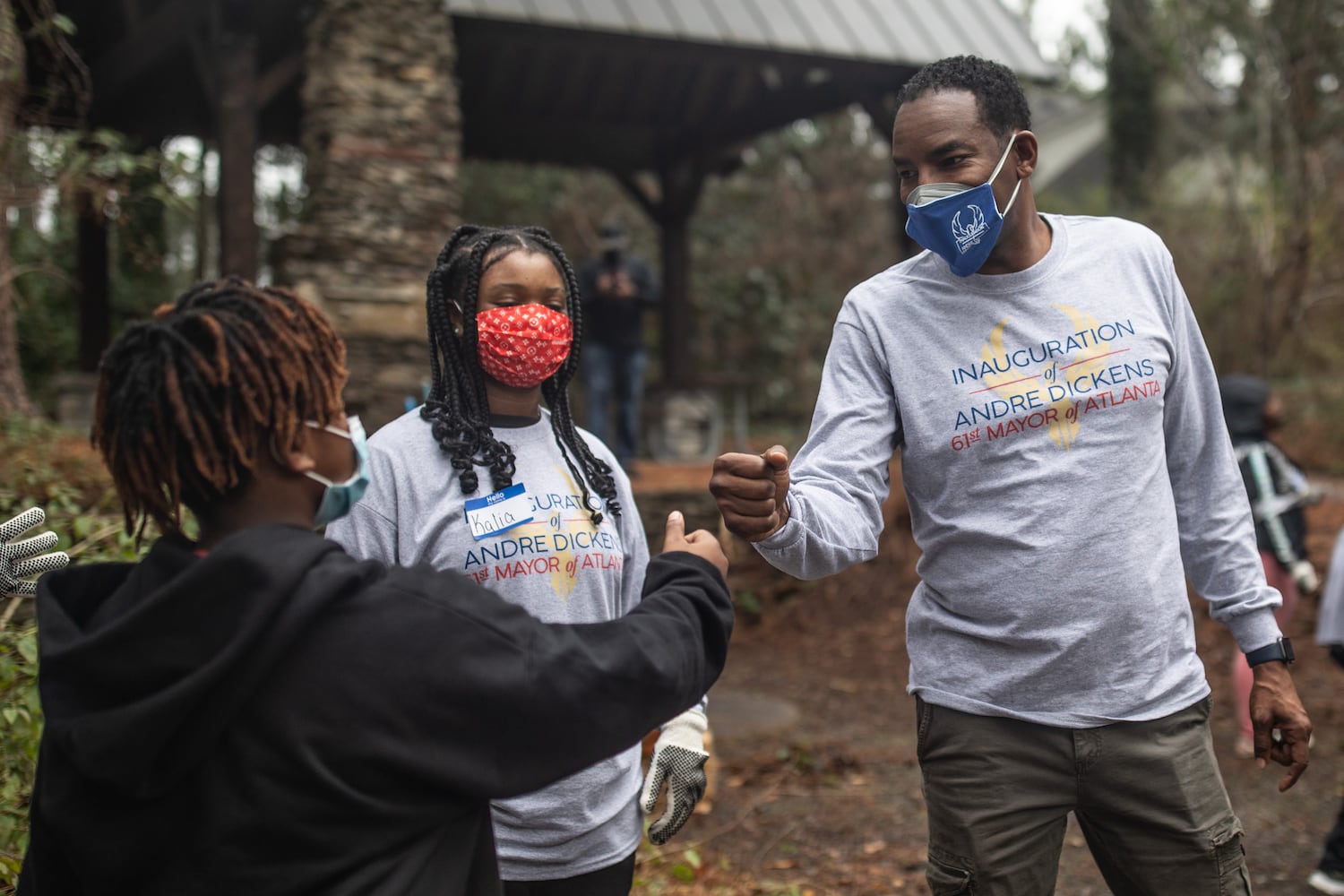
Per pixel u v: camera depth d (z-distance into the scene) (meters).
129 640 1.29
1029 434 2.20
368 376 6.91
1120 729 2.17
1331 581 4.24
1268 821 4.75
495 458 2.16
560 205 17.34
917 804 5.00
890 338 2.31
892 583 8.64
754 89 11.04
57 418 8.13
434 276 2.25
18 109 5.16
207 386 1.37
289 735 1.30
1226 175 17.83
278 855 1.30
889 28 8.89
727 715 6.43
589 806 2.12
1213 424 2.37
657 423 11.48
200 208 8.41
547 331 2.17
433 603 1.39
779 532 2.01
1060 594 2.15
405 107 7.11
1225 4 16.64
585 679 1.40
